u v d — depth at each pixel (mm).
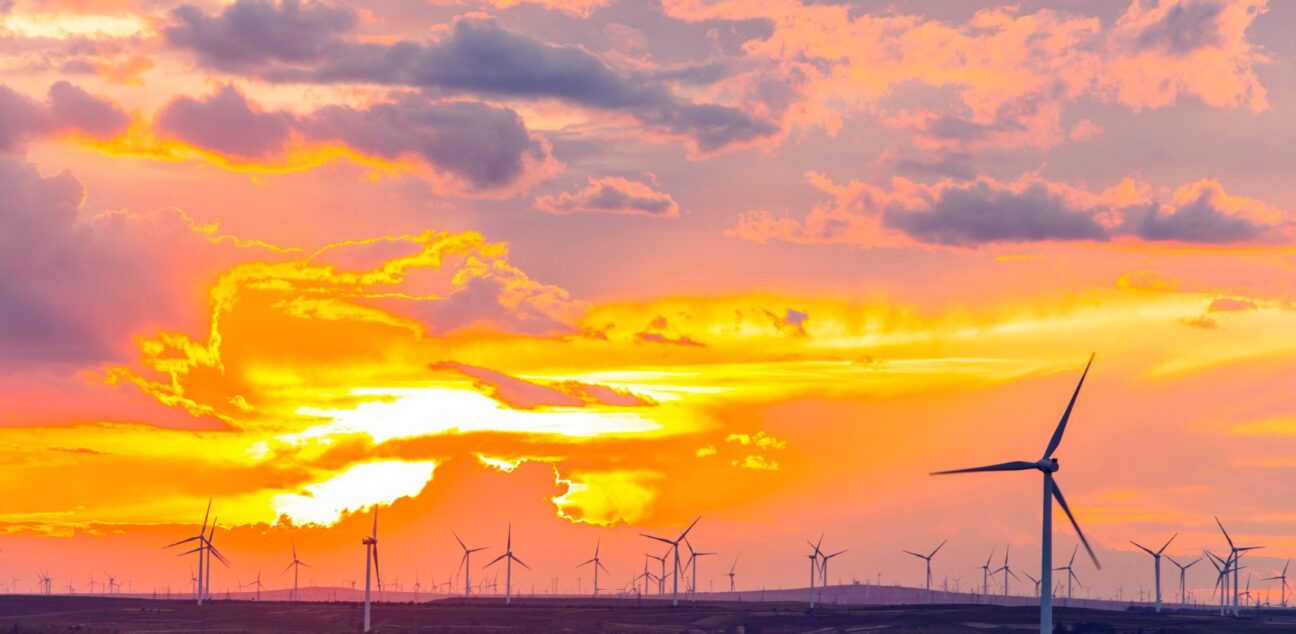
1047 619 158000
